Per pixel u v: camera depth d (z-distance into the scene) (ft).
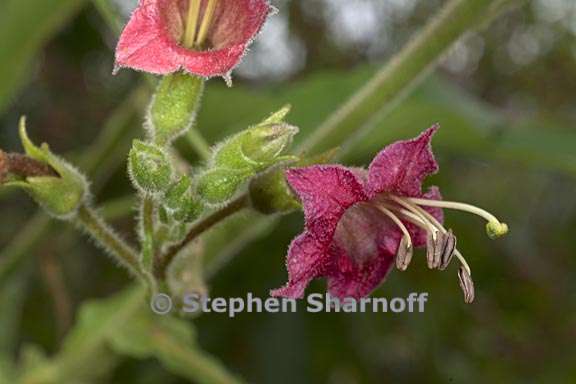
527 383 1.43
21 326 1.23
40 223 0.98
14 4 0.95
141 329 0.95
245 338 1.21
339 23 1.62
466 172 1.65
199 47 0.76
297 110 0.98
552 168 0.97
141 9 0.74
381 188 0.73
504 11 0.86
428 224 0.74
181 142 0.99
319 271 0.73
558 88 1.72
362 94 0.87
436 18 0.86
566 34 1.69
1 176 0.77
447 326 1.35
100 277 1.36
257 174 0.77
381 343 1.31
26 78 1.08
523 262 1.46
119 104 1.48
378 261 0.75
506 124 0.97
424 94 0.95
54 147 1.45
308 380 1.20
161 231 0.78
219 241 0.91
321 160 0.75
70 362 0.96
